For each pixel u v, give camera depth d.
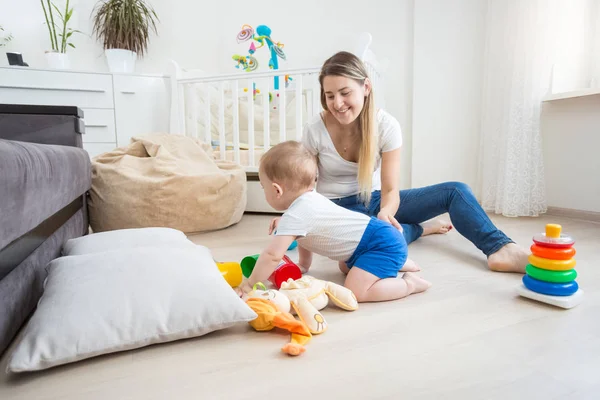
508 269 1.21
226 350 0.75
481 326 0.85
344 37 3.17
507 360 0.71
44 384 0.64
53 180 0.91
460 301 0.99
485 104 2.62
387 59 2.95
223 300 0.79
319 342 0.78
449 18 2.81
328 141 1.27
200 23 3.23
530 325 0.85
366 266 0.98
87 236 1.13
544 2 2.14
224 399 0.60
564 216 2.27
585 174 2.16
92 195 1.78
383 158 1.28
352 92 1.09
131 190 1.75
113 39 2.92
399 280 1.02
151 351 0.75
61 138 1.43
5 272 0.70
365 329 0.84
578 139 2.18
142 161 1.95
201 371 0.68
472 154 2.83
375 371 0.67
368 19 3.11
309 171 1.01
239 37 2.96
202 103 2.92
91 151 2.70
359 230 1.00
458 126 2.86
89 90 2.64
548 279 0.97
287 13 3.23
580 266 1.27
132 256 0.84
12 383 0.65
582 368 0.68
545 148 2.35
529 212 2.25
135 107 2.74
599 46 2.16
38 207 0.78
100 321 0.70
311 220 0.97
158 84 2.76
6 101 2.54
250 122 2.44
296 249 1.55
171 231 1.21
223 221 1.97
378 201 1.37
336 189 1.37
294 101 3.06
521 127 2.22
